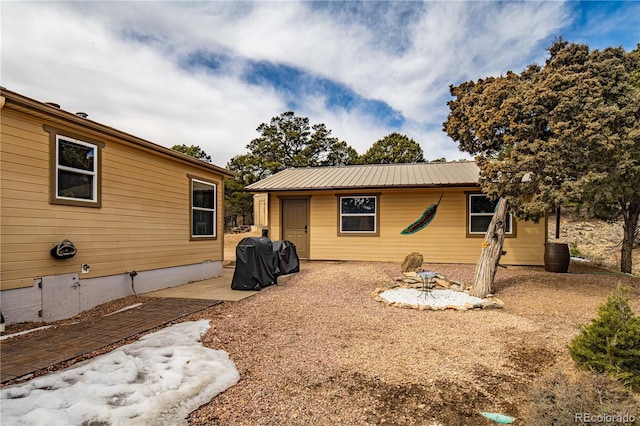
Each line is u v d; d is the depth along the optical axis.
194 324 4.56
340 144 31.55
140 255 6.75
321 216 11.87
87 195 5.65
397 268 9.50
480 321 4.93
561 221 19.34
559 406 2.21
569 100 5.90
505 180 6.56
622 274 8.75
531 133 6.62
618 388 2.40
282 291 6.93
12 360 3.28
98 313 5.35
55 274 5.04
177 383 2.78
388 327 4.64
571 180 6.20
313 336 4.25
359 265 10.24
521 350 3.82
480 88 7.73
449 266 10.05
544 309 5.55
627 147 6.04
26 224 4.67
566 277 7.82
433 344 4.00
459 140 8.21
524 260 10.36
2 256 4.38
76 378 2.79
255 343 3.99
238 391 2.86
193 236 8.44
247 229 25.70
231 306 5.70
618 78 6.18
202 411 2.54
